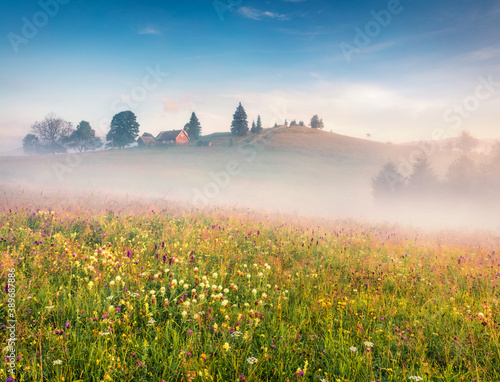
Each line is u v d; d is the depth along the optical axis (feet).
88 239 24.79
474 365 11.51
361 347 12.33
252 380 9.98
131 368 10.02
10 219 27.48
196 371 9.89
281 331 12.91
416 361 11.71
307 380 10.38
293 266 22.62
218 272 19.08
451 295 19.01
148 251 22.84
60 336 10.83
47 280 15.64
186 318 13.41
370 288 19.33
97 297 14.43
